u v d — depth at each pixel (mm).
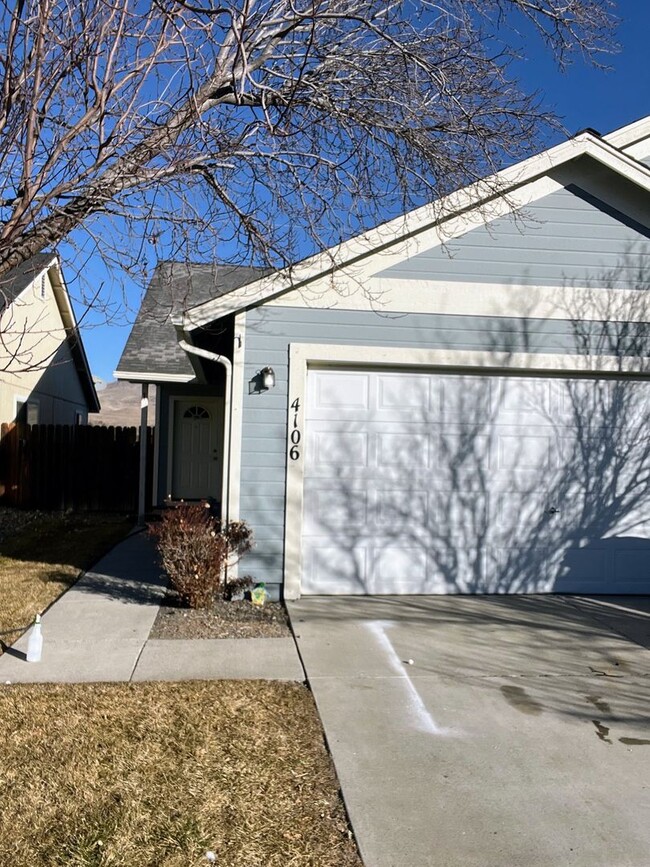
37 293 18406
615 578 8195
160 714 4625
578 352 7953
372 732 4441
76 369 23422
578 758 4156
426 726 4547
